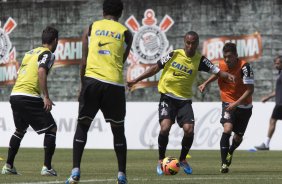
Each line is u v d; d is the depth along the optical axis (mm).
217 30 78625
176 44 78500
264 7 78375
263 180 30906
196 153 59844
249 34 78500
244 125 38594
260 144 66000
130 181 29672
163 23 78562
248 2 78375
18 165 42938
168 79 35500
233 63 37406
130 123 67625
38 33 80562
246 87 37562
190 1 78500
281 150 65750
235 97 37781
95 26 26453
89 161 48156
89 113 26047
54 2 80375
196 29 78750
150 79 78750
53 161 48031
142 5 78562
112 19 26891
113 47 26047
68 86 80250
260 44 78500
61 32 80312
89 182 29047
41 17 80438
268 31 78375
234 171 38031
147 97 78875
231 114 37594
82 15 80062
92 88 25688
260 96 78812
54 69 80312
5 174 33500
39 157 52594
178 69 35219
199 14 78500
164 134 35312
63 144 68625
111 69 25859
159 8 78625
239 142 38844
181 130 65875
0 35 81125
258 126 66375
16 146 33438
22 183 28281
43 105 32719
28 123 33000
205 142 65750
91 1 79875
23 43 80688
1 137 69000
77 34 80125
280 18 78125
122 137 26141
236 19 78500
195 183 29047
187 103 35625
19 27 80750
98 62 25906
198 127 66062
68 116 68750
